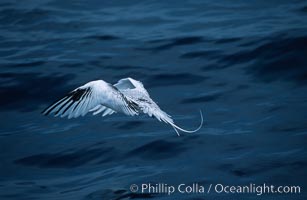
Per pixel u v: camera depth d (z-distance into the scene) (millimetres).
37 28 34438
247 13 34469
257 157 21562
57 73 28828
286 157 21438
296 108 24781
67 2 37688
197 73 28328
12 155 22969
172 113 25156
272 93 26203
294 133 23000
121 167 21672
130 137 23406
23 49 31797
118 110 11133
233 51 29812
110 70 29094
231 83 27234
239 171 20828
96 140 23422
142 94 13242
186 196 19578
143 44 31500
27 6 37125
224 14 34719
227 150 22188
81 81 28141
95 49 31375
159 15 35344
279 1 35625
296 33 30594
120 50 31078
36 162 22453
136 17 35250
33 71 29094
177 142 22812
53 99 26906
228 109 25172
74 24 34688
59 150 23000
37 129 24609
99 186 20547
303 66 27922
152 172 21125
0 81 28219
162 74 28406
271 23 32594
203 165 21297
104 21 34844
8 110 26234
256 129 23500
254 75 27797
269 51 29328
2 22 35406
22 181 21312
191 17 34750
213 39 31375
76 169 21891
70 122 24922
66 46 31922
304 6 34562
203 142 22750
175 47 30969
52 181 21203
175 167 21312
